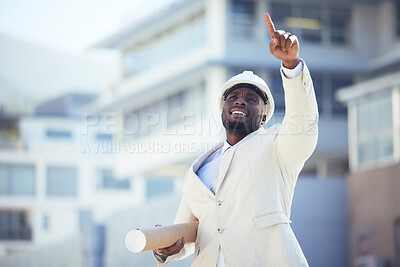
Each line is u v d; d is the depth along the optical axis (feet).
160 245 11.72
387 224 62.95
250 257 11.41
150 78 101.76
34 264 96.84
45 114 170.40
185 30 96.48
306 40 94.07
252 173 11.75
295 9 93.56
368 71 93.66
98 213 170.71
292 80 11.10
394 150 70.54
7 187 165.58
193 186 12.35
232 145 12.54
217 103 12.98
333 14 95.40
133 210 73.77
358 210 67.51
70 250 84.64
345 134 93.30
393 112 70.85
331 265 68.80
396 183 62.03
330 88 94.07
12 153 166.61
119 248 74.74
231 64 88.33
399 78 70.13
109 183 172.35
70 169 170.30
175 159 89.51
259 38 91.20
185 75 92.22
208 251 11.82
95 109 105.70
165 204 69.67
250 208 11.61
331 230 69.10
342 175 95.25
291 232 11.60
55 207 168.66
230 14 90.99
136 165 98.32
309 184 69.56
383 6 95.81
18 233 164.35
